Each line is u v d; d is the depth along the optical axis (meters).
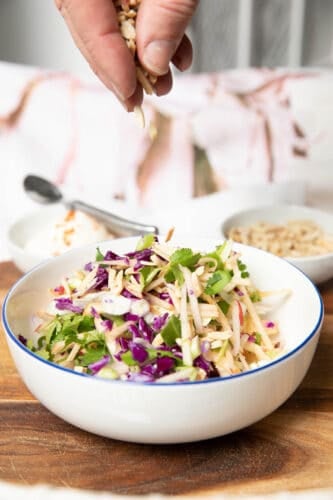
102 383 0.77
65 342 0.90
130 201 1.90
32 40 2.64
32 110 2.03
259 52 2.58
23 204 1.90
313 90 2.00
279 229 1.46
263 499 0.77
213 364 0.88
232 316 0.93
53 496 0.78
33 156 2.01
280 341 0.99
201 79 2.05
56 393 0.81
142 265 0.96
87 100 2.02
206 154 1.95
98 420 0.80
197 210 1.66
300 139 1.95
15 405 0.95
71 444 0.87
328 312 1.20
